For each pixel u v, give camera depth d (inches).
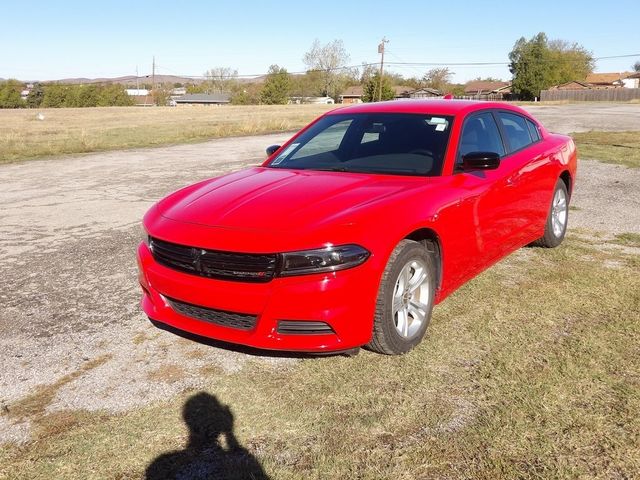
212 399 114.2
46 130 1077.1
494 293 168.4
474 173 158.1
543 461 92.6
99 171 466.9
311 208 126.7
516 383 116.8
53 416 109.6
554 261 199.3
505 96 4220.0
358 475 90.4
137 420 107.3
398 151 161.0
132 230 259.9
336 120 189.0
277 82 4416.8
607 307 156.4
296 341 117.3
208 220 128.3
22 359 133.6
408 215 128.2
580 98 3472.0
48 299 172.9
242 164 497.7
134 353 135.9
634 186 350.6
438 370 123.4
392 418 105.7
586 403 109.0
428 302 137.4
